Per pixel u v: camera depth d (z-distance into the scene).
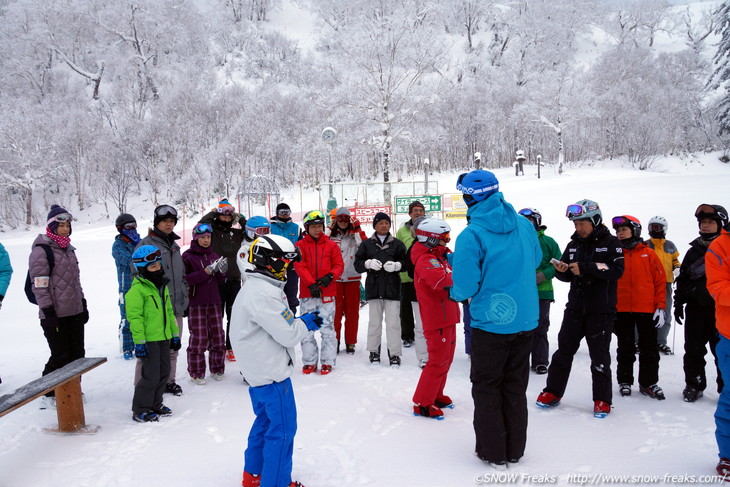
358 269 5.78
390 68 30.19
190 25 72.00
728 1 34.69
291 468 2.94
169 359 4.43
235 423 4.08
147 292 4.22
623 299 4.52
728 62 34.88
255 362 2.84
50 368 4.67
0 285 4.82
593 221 4.12
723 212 4.18
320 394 4.70
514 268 3.13
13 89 60.88
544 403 4.26
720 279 3.05
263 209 28.14
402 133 31.83
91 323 8.58
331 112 35.53
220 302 5.48
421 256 4.10
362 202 20.30
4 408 3.19
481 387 3.21
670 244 6.11
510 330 3.13
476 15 71.06
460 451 3.43
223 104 49.81
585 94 39.41
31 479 3.18
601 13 76.56
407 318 6.64
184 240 21.23
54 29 66.75
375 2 42.22
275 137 41.41
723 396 3.01
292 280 6.50
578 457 3.26
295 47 68.69
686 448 3.34
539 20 58.09
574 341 4.20
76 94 60.41
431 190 21.94
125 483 3.09
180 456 3.47
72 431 3.98
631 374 4.60
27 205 43.75
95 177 47.25
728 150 42.53
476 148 44.16
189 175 42.72
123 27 65.19
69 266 4.75
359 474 3.11
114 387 5.23
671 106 44.88
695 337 4.31
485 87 46.09
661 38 78.94
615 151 44.31
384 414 4.18
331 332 5.50
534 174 36.62
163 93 51.94
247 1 80.25
